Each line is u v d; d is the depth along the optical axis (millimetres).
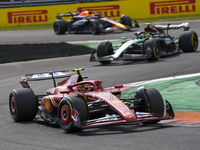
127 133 20641
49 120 25125
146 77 41969
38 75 29609
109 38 89625
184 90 33500
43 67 58688
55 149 17656
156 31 59406
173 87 35250
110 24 97750
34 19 130750
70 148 17609
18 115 26328
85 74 47531
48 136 21234
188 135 18984
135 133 20469
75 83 25562
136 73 45188
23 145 19203
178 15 114562
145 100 23281
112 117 20859
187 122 23000
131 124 21234
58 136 21000
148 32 57219
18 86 43250
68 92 22766
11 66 62281
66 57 69562
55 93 26422
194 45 61719
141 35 56406
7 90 41312
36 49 80188
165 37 58312
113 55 53875
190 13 112938
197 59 52531
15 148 18641
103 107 22984
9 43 93375
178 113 26031
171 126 22125
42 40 96188
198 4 111562
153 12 117688
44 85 43156
